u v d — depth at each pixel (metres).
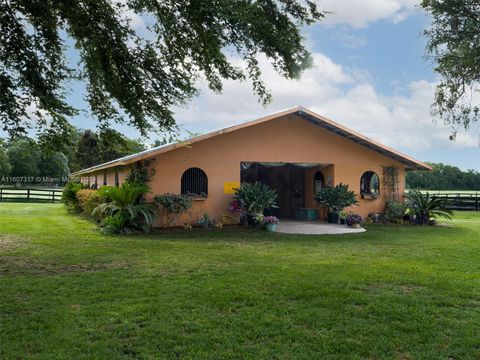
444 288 5.75
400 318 4.52
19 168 46.81
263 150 14.48
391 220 15.91
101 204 12.88
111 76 8.48
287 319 4.44
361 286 5.84
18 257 7.82
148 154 12.33
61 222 14.48
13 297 5.19
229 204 13.89
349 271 6.75
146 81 8.81
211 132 13.08
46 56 7.88
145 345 3.74
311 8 7.47
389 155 16.30
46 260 7.55
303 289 5.61
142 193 12.27
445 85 10.24
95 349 3.65
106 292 5.42
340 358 3.54
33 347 3.69
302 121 15.14
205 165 13.67
